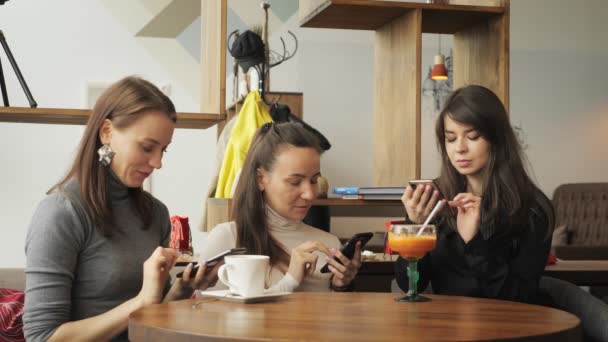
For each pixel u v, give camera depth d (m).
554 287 2.25
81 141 1.79
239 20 7.40
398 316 1.47
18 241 6.68
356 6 3.11
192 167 7.03
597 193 7.80
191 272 1.77
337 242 2.23
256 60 4.14
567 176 8.29
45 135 6.75
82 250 1.75
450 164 2.29
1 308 2.20
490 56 3.27
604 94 8.40
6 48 3.16
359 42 7.70
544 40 8.30
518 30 8.26
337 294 1.82
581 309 2.09
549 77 8.30
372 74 7.73
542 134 8.27
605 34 8.41
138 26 6.98
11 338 2.17
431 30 3.49
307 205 2.15
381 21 3.38
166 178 6.97
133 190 1.87
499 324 1.38
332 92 7.65
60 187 1.78
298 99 5.84
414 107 3.14
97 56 6.90
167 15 7.04
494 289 2.09
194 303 1.64
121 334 1.80
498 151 2.19
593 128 8.36
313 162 2.12
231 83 7.15
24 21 6.73
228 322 1.38
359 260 1.98
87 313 1.76
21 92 6.71
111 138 1.78
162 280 1.66
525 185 2.17
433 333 1.27
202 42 3.24
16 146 6.70
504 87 3.16
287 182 2.10
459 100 2.21
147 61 7.02
